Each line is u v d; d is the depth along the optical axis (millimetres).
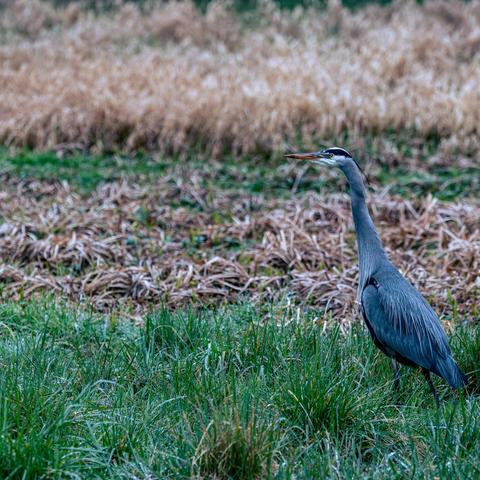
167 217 15773
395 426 7902
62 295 12117
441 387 9156
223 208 16719
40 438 7082
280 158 19906
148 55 28266
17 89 23922
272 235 14312
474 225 15266
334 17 33500
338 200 17109
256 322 10734
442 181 18406
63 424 7488
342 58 27375
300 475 6961
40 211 16047
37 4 35250
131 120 21203
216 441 7148
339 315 11266
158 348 9742
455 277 12539
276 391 8320
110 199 16797
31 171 19062
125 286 12383
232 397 7859
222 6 34625
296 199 17125
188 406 8070
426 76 24062
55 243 13820
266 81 24078
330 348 9086
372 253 9156
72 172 19109
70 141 21016
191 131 21031
